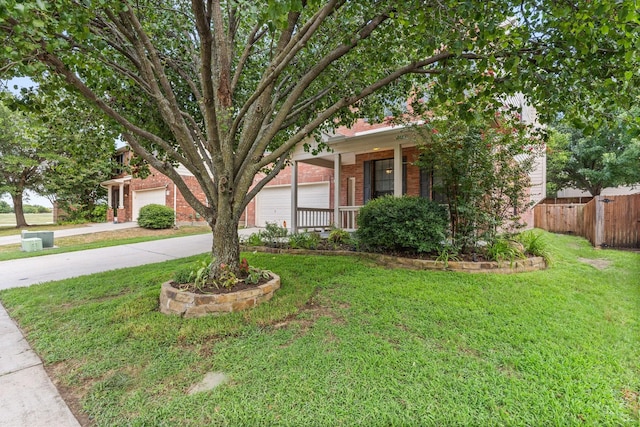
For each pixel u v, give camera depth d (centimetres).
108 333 306
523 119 907
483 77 329
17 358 272
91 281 502
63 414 199
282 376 228
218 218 405
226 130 392
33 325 338
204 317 334
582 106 337
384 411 190
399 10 308
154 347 277
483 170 518
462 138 506
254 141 444
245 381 224
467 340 274
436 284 420
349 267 519
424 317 320
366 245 604
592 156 1622
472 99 356
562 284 423
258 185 459
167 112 381
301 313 342
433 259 524
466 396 202
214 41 457
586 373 226
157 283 475
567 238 911
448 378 221
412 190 897
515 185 537
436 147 535
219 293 351
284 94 501
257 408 195
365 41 402
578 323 305
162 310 362
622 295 387
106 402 207
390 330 295
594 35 283
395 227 541
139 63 414
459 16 306
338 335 288
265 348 269
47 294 443
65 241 1108
